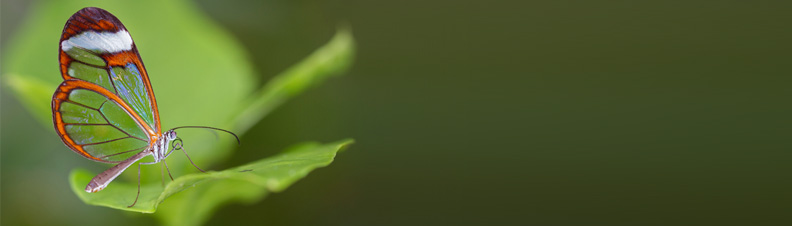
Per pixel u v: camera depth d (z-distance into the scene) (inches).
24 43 12.4
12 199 14.6
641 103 12.8
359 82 14.3
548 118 13.2
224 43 12.5
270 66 15.1
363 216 14.2
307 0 15.2
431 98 13.8
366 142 14.2
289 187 14.5
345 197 14.3
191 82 12.3
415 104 13.9
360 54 14.3
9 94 14.8
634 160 12.8
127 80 12.0
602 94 13.0
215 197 11.8
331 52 11.9
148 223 14.2
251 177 10.3
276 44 15.2
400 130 14.0
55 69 12.4
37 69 12.4
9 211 14.6
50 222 14.6
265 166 10.6
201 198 11.8
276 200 14.5
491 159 13.5
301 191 14.5
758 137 12.5
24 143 14.8
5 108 14.8
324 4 15.2
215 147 12.3
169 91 12.3
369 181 14.2
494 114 13.5
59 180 14.8
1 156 14.7
